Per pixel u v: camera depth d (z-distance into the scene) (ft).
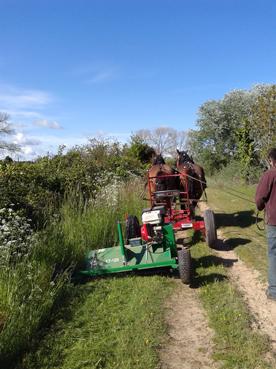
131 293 24.58
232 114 141.90
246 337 18.61
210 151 142.82
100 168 63.77
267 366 16.31
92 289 25.23
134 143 96.63
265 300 23.08
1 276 21.62
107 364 17.01
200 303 23.04
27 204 32.53
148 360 17.11
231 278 26.86
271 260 23.13
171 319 21.20
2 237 24.04
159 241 26.89
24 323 19.21
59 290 23.59
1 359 17.08
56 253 27.32
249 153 93.71
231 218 48.03
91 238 32.48
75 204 37.45
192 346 18.43
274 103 75.41
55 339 19.13
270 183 22.66
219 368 16.55
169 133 195.93
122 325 20.42
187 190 37.01
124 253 26.78
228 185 93.71
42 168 47.47
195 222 34.45
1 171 39.04
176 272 28.22
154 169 38.27
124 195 47.62
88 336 19.40
